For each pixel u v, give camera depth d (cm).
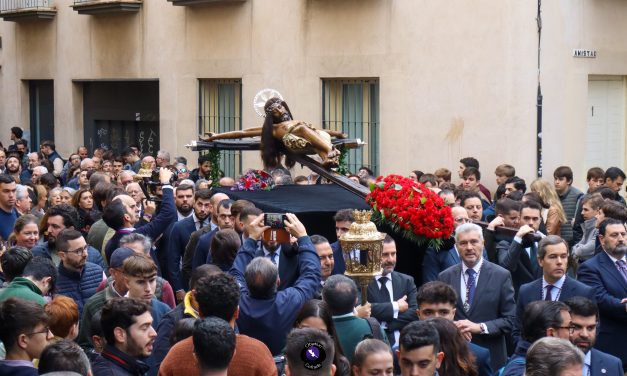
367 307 804
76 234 934
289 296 788
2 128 2934
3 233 1255
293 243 882
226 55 2172
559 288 941
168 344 762
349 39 1931
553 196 1356
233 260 935
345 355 735
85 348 829
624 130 1905
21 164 2170
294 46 2027
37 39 2758
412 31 1834
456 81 1780
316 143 1160
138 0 2377
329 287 742
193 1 2186
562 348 591
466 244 952
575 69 1775
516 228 1132
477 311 945
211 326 597
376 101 1933
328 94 2003
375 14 1888
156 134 2453
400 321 933
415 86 1836
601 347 1014
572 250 1203
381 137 1892
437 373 690
